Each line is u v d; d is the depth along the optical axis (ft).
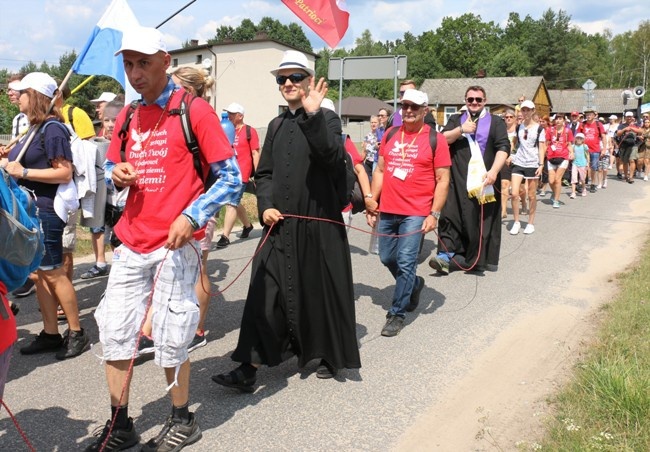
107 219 17.19
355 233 31.91
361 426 11.71
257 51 133.39
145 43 9.39
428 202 16.79
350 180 13.33
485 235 23.50
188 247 10.07
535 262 25.48
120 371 10.24
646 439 10.17
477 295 20.65
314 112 11.82
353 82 308.60
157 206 9.85
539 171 31.40
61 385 13.32
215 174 10.07
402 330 17.12
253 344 12.64
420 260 26.08
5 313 7.97
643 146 60.34
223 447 10.79
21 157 13.80
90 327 17.04
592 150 50.49
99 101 22.29
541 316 18.42
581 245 28.94
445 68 317.83
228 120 26.40
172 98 9.91
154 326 9.94
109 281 10.13
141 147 9.98
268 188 13.05
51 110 14.26
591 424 10.92
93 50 17.54
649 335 15.16
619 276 22.90
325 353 13.23
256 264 12.89
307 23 17.33
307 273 12.90
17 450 10.65
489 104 201.36
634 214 38.47
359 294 20.72
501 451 10.73
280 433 11.35
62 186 14.19
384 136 17.79
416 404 12.64
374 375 14.03
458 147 22.77
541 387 13.29
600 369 12.64
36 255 8.23
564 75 279.90
